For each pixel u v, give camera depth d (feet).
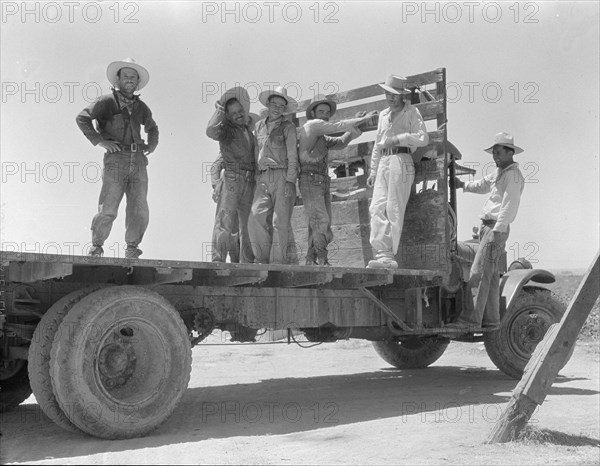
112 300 16.31
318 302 22.56
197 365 34.22
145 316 16.87
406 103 25.55
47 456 14.33
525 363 28.25
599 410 20.65
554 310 28.86
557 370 16.74
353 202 27.32
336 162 29.12
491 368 33.88
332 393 24.80
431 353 33.71
